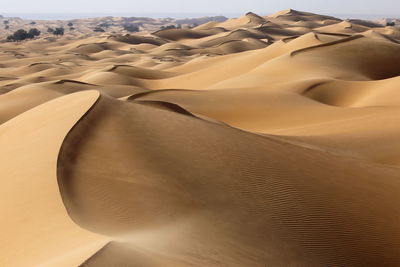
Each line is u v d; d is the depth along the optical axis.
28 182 17.41
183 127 24.58
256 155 21.78
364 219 17.31
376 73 79.19
